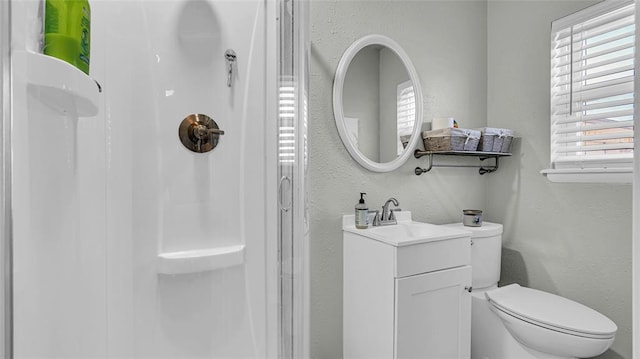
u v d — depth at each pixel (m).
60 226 0.61
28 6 0.49
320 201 1.62
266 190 1.32
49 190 0.55
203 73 1.21
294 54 1.06
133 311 1.07
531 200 1.90
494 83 2.11
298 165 1.07
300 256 1.07
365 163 1.70
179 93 1.17
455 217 2.03
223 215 1.24
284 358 1.06
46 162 0.53
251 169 1.30
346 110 1.67
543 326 1.35
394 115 1.80
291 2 1.05
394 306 1.34
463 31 2.07
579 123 1.74
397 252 1.33
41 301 0.54
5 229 0.40
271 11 1.31
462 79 2.06
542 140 1.86
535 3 1.89
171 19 1.16
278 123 1.10
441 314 1.43
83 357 0.87
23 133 0.44
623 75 1.59
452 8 2.03
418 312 1.37
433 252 1.41
